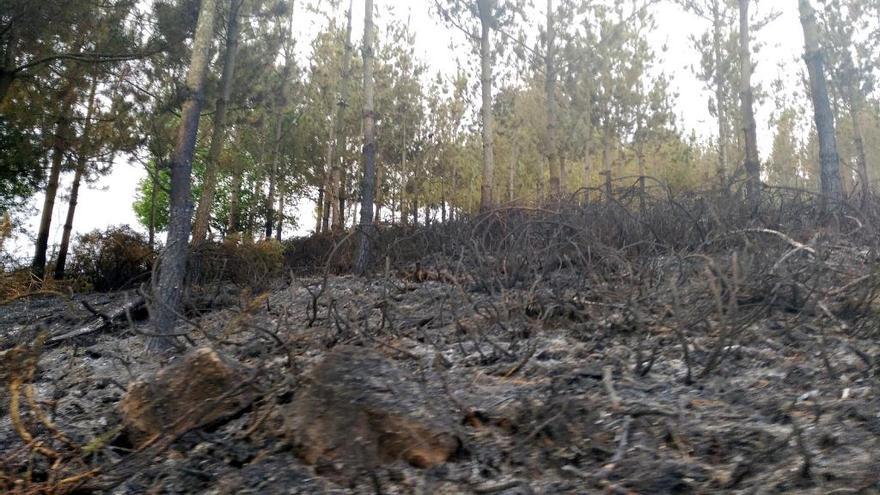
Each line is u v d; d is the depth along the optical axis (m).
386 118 29.64
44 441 4.66
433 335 6.46
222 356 4.69
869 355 4.66
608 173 14.09
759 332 5.34
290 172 28.53
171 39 15.11
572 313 6.41
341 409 3.89
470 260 8.05
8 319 11.27
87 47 15.21
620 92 24.98
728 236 6.50
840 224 7.46
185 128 7.86
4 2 13.48
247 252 11.92
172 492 3.82
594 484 3.38
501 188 31.92
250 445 4.17
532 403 4.21
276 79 18.69
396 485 3.61
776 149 31.00
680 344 5.32
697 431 3.77
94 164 17.52
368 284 8.91
